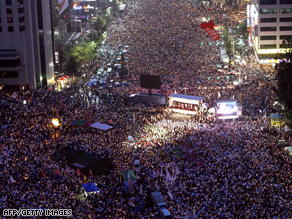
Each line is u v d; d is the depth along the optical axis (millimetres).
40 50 146125
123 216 61375
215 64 156875
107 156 89562
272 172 74188
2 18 137875
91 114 112438
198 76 142625
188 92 127812
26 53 141750
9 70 139750
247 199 64438
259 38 163500
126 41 195375
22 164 78562
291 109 72625
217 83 135625
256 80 136875
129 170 77062
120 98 126625
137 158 84688
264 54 164125
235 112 108312
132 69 155500
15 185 69500
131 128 102625
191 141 90938
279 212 60656
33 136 95000
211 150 84938
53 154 91438
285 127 94062
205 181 71375
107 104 122000
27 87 144250
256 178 72438
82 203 65875
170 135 95938
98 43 193000
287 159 80562
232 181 70438
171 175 75750
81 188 73812
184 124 103500
